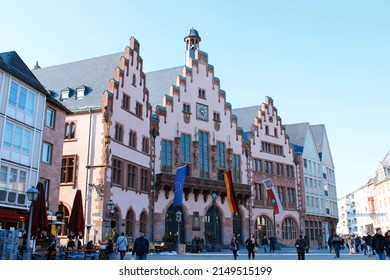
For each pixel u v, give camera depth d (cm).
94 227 3972
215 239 4872
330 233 7825
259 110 6625
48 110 3775
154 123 5075
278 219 6431
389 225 10769
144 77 5012
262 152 6462
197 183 5188
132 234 4441
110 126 4234
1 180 3091
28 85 3441
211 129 5706
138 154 4703
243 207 5922
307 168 7431
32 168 3419
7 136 3178
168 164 5134
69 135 4362
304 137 7625
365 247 3988
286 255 3941
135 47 4862
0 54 3672
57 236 3850
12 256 2225
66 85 4909
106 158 4119
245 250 5147
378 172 11669
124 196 4341
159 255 3769
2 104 3141
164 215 4950
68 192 4175
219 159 5719
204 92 5750
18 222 3344
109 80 4556
